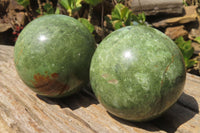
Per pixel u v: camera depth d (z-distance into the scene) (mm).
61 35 279
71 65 281
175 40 634
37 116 293
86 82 305
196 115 292
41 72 280
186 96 325
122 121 284
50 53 276
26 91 335
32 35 280
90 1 591
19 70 290
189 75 379
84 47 286
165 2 714
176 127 278
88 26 590
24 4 715
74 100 318
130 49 250
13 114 297
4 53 510
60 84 287
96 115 293
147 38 255
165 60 250
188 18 718
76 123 284
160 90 248
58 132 273
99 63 259
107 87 255
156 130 273
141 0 723
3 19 785
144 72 246
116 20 658
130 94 249
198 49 649
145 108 253
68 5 623
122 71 248
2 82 357
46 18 291
